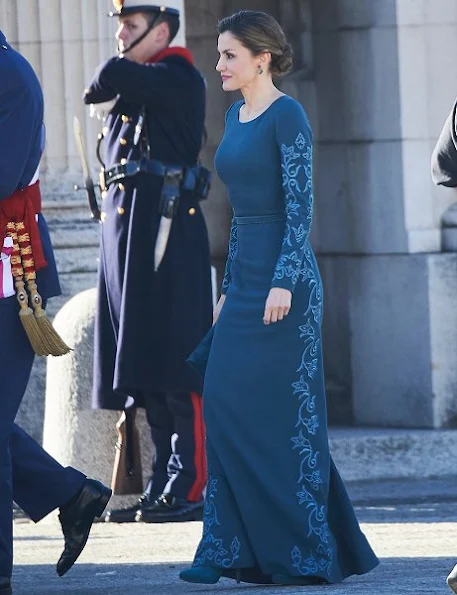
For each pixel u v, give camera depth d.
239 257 16.62
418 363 27.80
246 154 16.41
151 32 21.89
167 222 21.80
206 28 30.38
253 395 16.36
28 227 15.69
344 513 16.61
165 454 22.38
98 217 22.75
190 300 21.94
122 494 22.36
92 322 23.05
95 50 26.28
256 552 16.23
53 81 26.27
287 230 16.20
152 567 18.38
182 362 21.77
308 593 15.52
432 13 27.92
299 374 16.44
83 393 23.02
